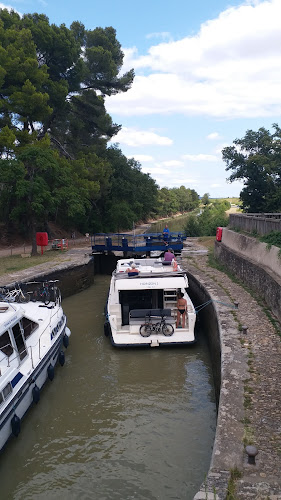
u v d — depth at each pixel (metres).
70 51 33.56
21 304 12.73
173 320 12.12
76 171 33.69
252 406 6.51
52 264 21.53
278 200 31.77
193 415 8.39
